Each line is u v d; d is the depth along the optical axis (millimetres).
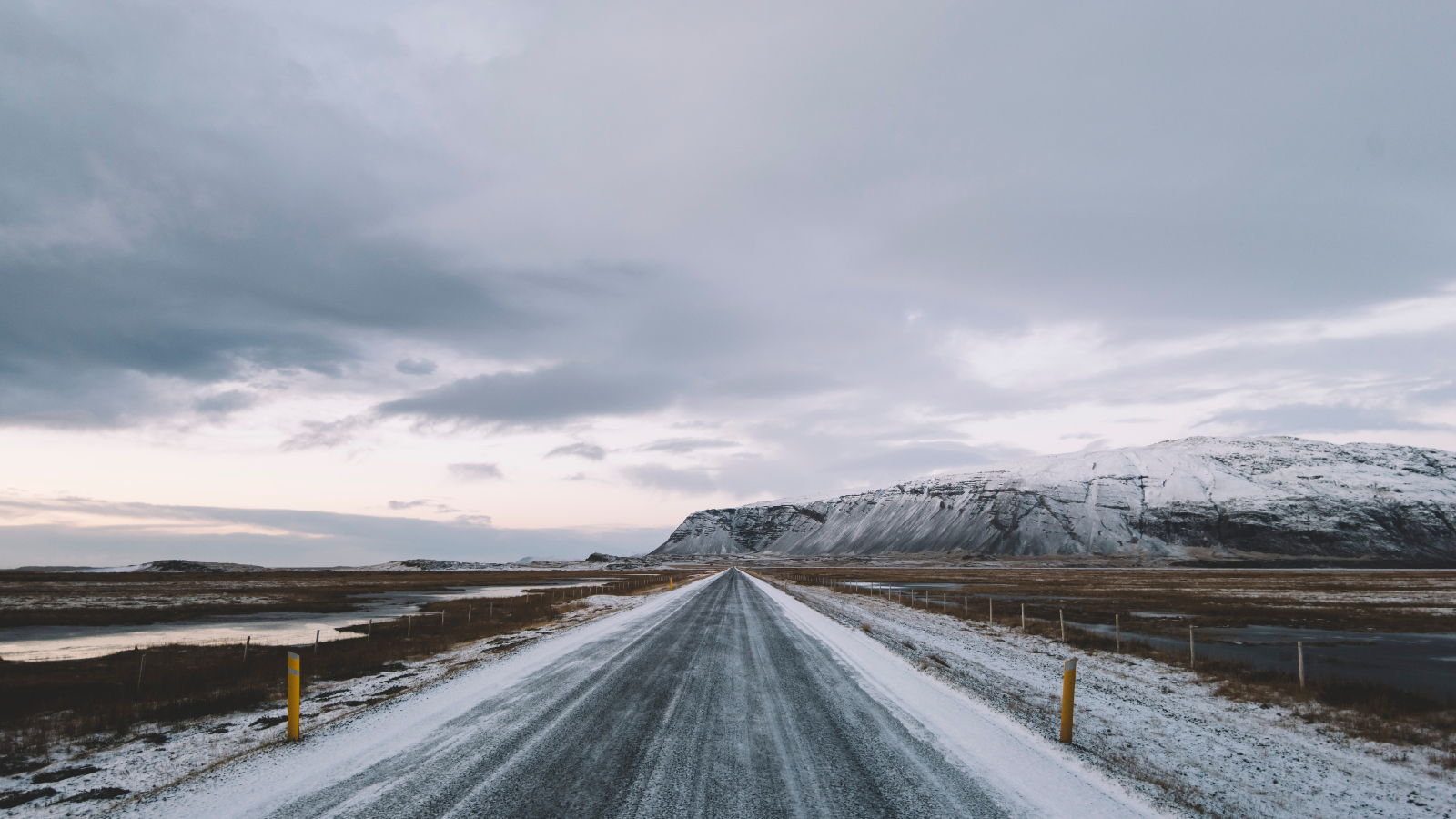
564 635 20109
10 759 8023
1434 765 9641
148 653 19625
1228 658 21031
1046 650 21172
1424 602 47438
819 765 7379
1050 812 6219
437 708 9938
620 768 7070
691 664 14297
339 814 5691
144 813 5918
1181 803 6785
